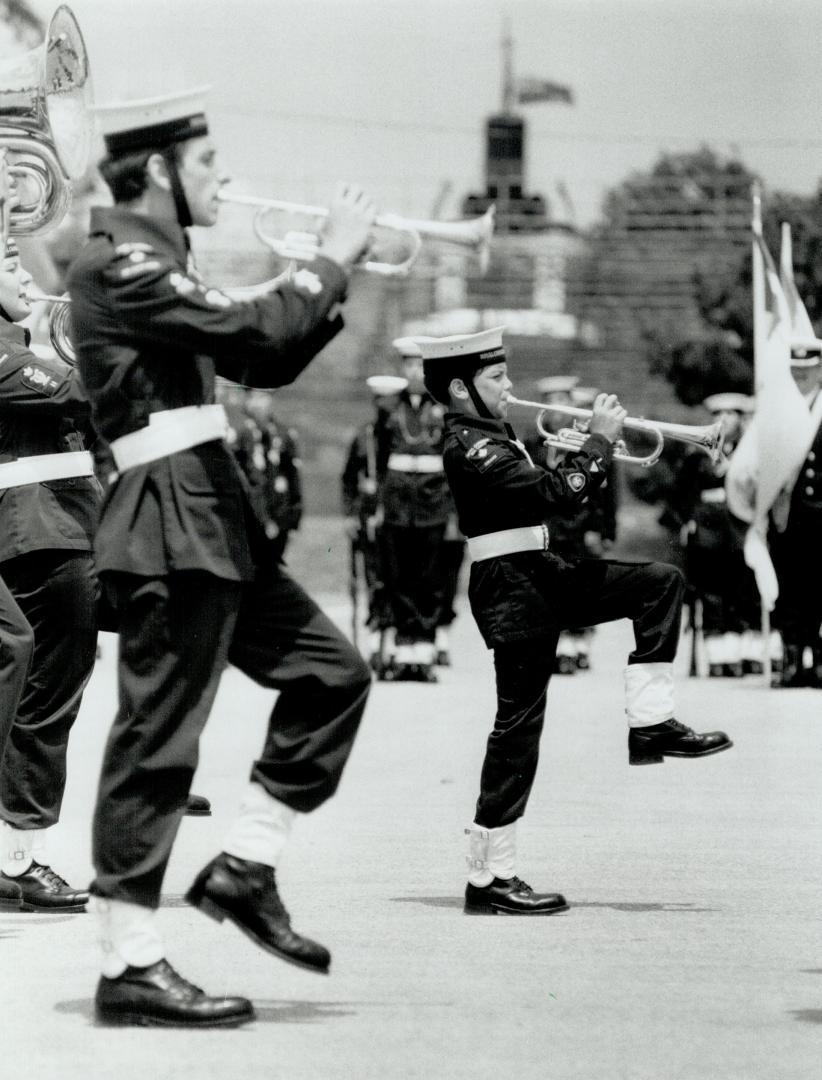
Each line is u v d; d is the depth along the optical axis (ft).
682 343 151.64
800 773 51.01
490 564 34.14
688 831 42.04
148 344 25.45
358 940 31.76
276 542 26.32
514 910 33.68
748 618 84.48
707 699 71.20
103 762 25.99
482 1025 26.35
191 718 25.79
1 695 32.83
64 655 35.27
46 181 35.63
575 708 67.72
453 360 34.65
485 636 34.22
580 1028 26.21
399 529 79.00
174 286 25.03
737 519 82.23
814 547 73.46
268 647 26.25
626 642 104.42
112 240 25.59
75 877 36.96
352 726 26.32
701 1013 27.04
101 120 25.76
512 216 173.37
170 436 25.61
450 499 79.15
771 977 29.22
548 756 54.49
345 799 46.91
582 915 33.73
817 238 139.95
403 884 36.52
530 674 33.96
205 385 25.94
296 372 26.12
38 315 43.75
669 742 34.37
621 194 174.50
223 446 26.08
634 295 172.65
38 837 35.24
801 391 72.08
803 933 32.30
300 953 26.17
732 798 46.73
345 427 184.14
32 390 34.37
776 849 39.96
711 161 174.50
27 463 35.32
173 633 25.57
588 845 40.42
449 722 63.82
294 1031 25.98
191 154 25.89
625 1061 24.58
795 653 75.77
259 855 26.11
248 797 26.27
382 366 182.50
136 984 26.13
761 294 72.02
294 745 26.18
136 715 25.66
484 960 30.30
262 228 27.30
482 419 34.47
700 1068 24.30
